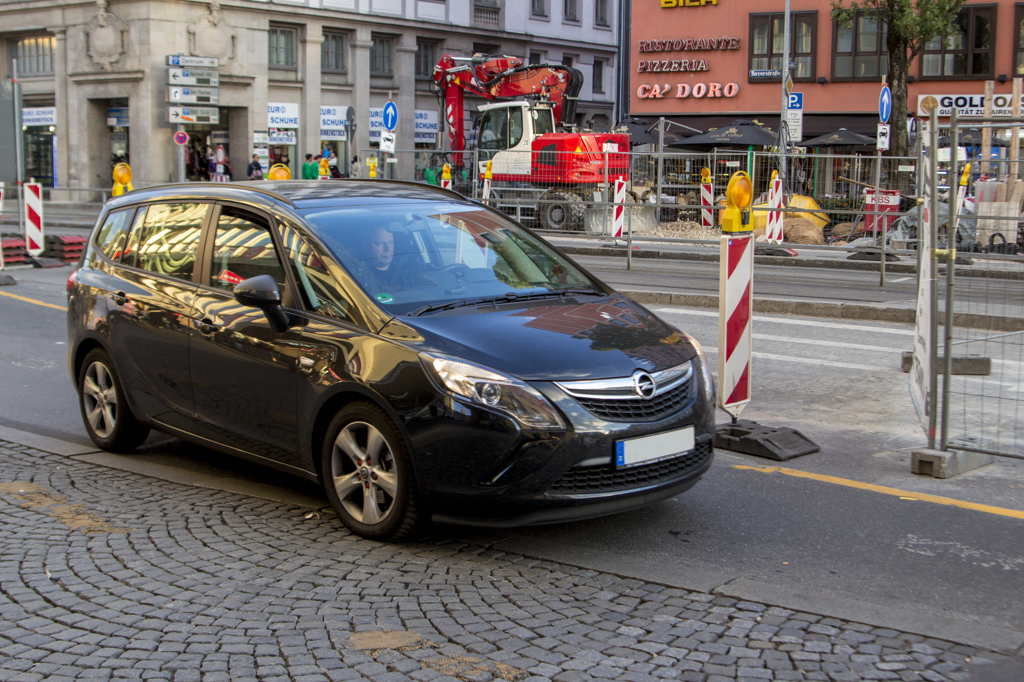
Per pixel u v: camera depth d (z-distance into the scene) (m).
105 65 37.41
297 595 4.17
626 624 3.90
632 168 18.92
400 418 4.55
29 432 7.04
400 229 5.51
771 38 37.91
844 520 5.13
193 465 6.25
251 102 38.59
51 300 13.21
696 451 4.92
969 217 6.12
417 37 43.50
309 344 4.99
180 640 3.76
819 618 3.96
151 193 6.46
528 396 4.41
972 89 35.41
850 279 15.53
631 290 13.88
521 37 47.53
